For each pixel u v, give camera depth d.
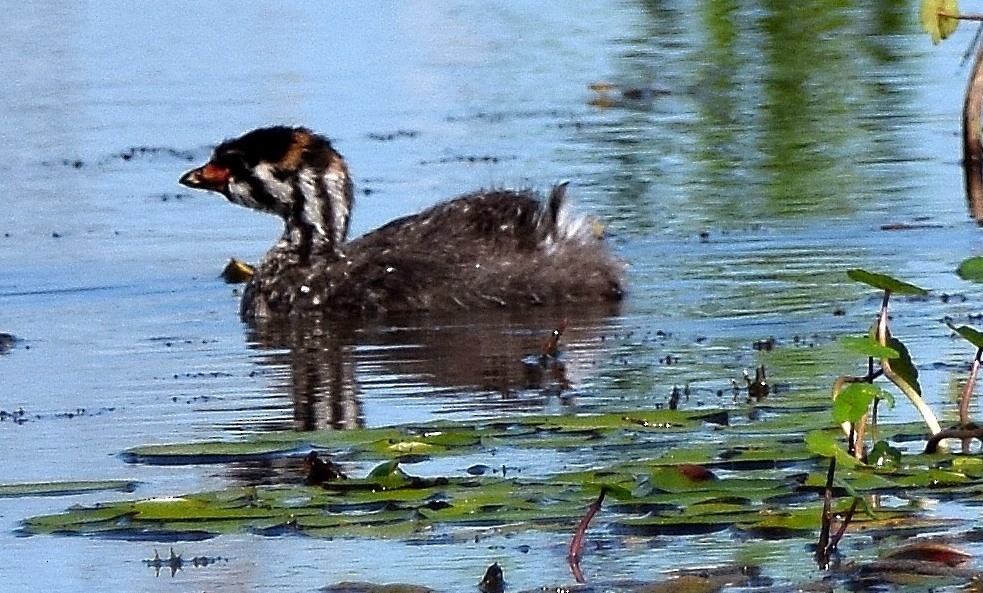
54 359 14.00
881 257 16.70
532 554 8.96
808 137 21.92
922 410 10.47
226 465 10.73
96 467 10.78
